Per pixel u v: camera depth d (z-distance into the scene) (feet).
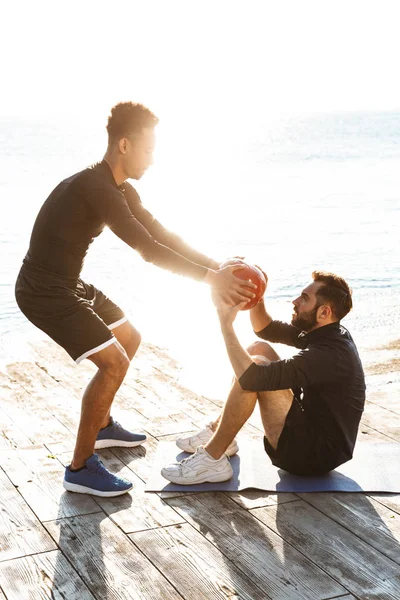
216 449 11.39
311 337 11.12
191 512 10.59
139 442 13.08
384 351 19.62
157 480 11.60
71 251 10.81
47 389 16.08
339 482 11.44
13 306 28.25
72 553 9.49
